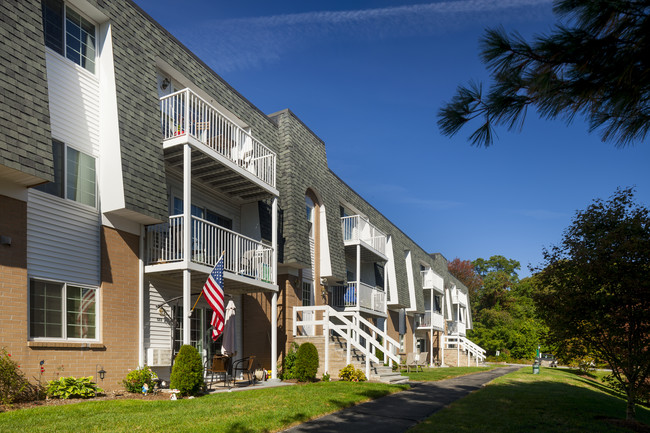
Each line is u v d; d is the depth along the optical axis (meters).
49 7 11.01
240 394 11.59
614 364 11.22
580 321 11.09
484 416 10.20
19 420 7.75
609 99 4.98
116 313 11.59
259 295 17.72
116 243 11.81
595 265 10.52
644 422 11.34
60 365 10.12
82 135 11.37
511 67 4.97
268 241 17.59
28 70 9.61
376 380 16.09
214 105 15.84
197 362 11.45
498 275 67.62
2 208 9.38
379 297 27.70
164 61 13.64
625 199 11.19
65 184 10.80
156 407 9.39
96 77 11.94
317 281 21.89
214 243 13.99
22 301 9.50
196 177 14.85
